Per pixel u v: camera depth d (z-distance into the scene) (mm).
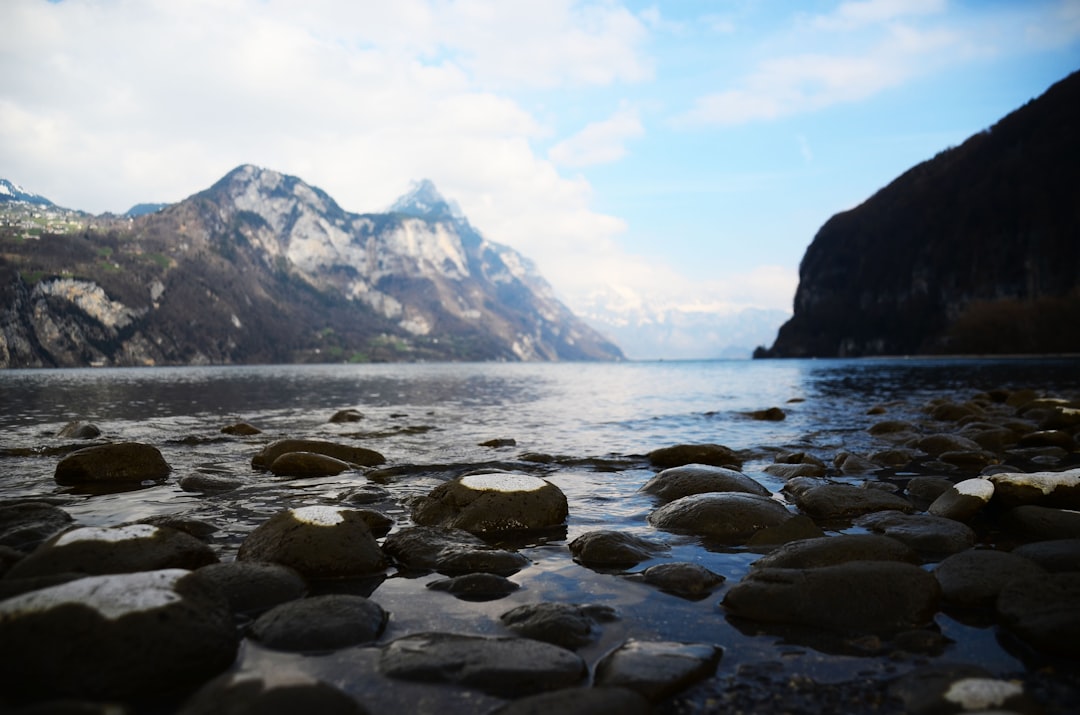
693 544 6219
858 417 19672
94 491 8727
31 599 3479
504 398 31828
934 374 50562
